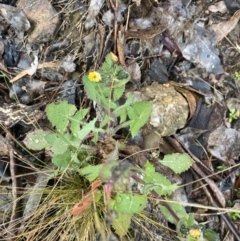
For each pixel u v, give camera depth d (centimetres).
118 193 33
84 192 36
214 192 40
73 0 39
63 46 39
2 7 38
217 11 41
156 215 38
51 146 36
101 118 38
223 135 40
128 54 39
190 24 40
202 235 37
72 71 39
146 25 39
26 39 38
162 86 39
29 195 38
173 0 40
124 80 33
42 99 38
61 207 37
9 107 38
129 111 34
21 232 37
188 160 36
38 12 38
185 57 40
